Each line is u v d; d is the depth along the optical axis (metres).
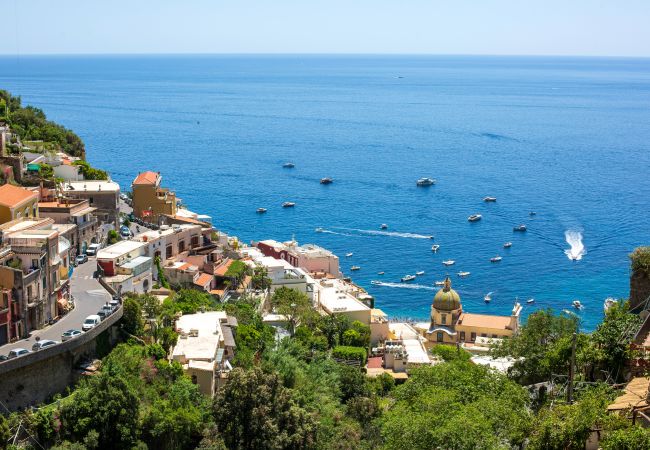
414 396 91.25
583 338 92.25
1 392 84.50
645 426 62.34
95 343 98.44
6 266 95.69
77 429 84.56
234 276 154.62
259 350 124.19
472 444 73.69
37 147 189.38
